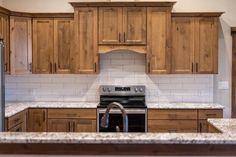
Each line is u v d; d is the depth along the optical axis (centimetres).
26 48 522
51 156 228
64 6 557
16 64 509
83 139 223
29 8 557
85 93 559
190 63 518
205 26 515
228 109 556
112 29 514
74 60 523
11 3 557
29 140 223
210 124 333
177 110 491
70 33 527
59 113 499
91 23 515
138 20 513
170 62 516
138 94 546
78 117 498
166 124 492
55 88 560
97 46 517
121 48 516
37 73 532
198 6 552
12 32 504
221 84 554
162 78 554
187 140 222
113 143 225
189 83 553
